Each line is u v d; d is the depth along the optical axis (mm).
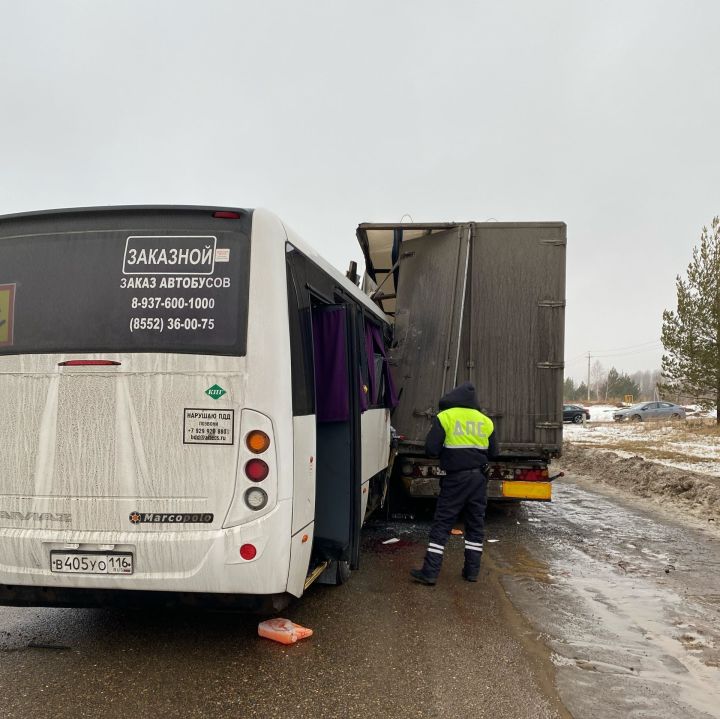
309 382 4164
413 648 4145
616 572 6188
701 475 11945
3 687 3492
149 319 3709
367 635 4367
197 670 3750
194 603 3635
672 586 5719
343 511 4703
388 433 7797
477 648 4160
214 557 3506
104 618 4660
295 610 4902
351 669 3789
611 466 14547
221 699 3383
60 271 3814
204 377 3623
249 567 3506
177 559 3525
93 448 3641
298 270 4176
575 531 8234
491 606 5062
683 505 10172
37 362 3727
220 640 4234
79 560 3570
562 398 7680
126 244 3805
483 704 3371
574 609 5027
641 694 3531
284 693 3463
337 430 4734
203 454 3586
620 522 8867
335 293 5426
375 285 9875
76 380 3684
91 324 3732
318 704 3344
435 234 8156
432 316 8023
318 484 4758
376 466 6945
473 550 5801
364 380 5984
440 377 7879
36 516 3662
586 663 3957
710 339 26125
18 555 3623
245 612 3693
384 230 8164
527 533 8070
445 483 5750
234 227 3793
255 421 3584
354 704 3350
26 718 3148
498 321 7777
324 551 4730
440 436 5727
